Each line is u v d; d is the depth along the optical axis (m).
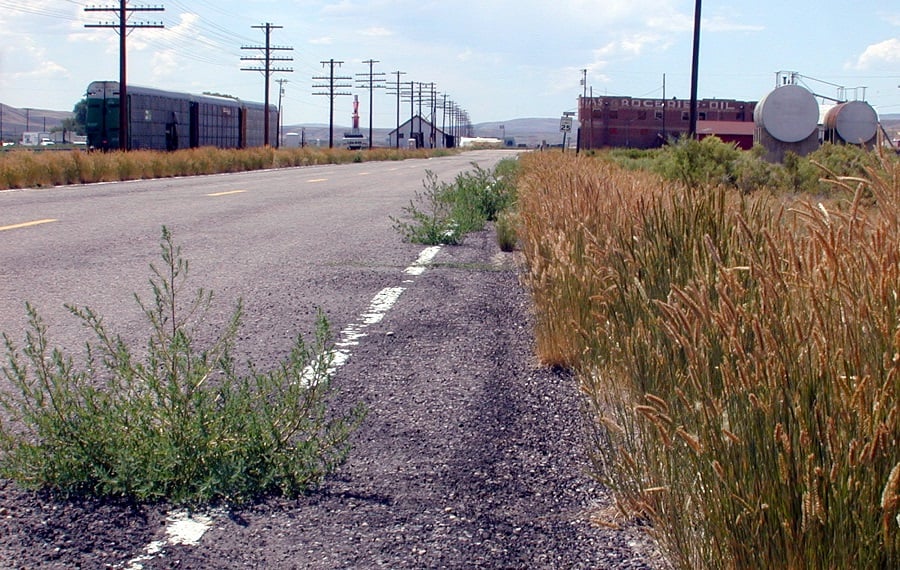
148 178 32.69
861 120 33.53
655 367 4.05
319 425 4.31
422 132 167.00
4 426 4.59
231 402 4.15
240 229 13.97
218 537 3.50
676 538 2.99
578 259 6.59
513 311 7.93
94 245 11.55
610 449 3.97
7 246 11.28
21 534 3.47
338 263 10.50
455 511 3.77
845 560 2.42
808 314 2.97
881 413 2.47
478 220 15.06
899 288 2.79
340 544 3.46
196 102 50.44
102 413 4.02
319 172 42.06
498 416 4.99
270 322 7.21
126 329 6.83
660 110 93.56
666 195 6.40
